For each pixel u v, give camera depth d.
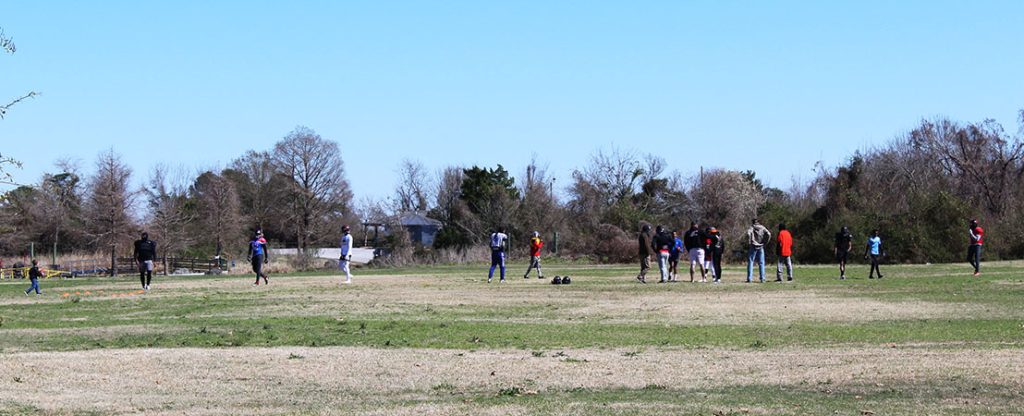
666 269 46.25
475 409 10.79
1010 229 55.66
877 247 36.59
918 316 21.12
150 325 20.92
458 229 81.00
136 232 68.06
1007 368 12.82
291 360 14.98
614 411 10.55
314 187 94.50
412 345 17.12
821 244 56.12
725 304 24.89
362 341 17.78
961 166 70.31
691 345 16.69
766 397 11.34
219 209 90.06
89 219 70.81
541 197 82.50
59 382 12.94
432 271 51.47
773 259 58.66
